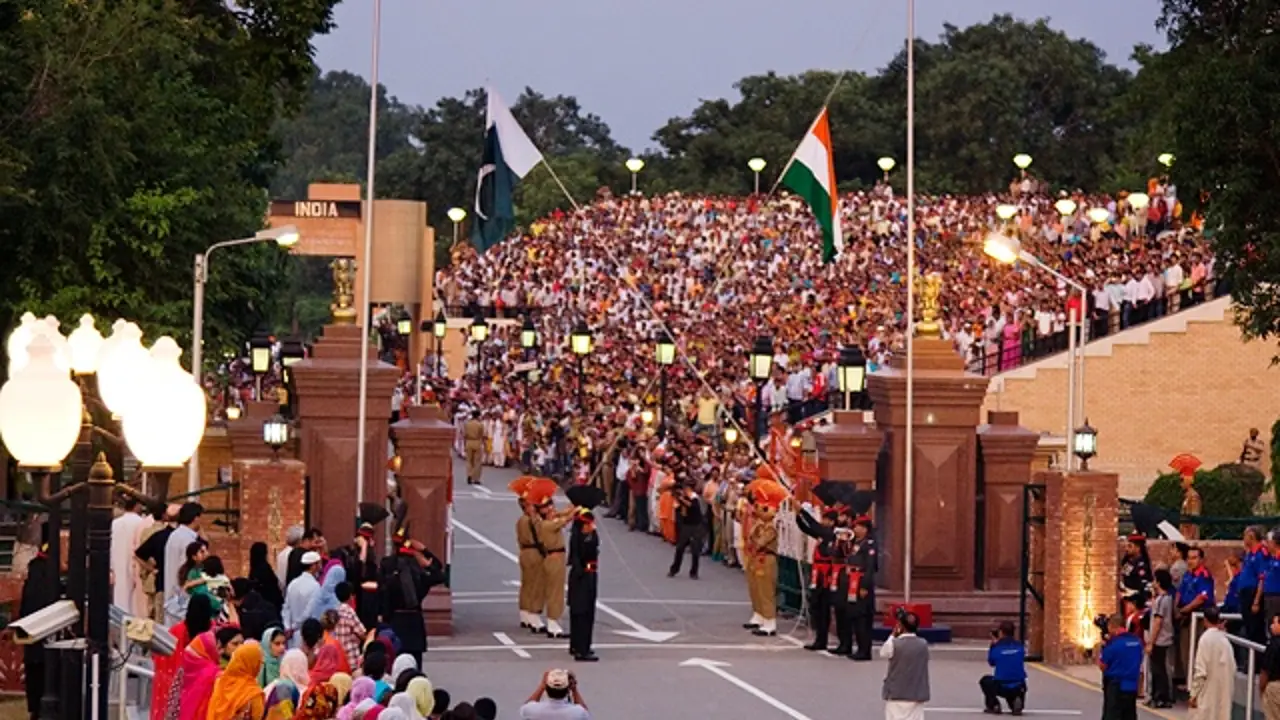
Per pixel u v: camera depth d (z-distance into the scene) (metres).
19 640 17.94
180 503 36.72
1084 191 121.25
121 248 46.78
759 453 51.09
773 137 129.38
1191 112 46.47
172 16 47.72
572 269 88.81
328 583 27.38
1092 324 65.31
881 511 40.81
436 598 39.16
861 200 93.50
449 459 39.47
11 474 45.47
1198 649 29.86
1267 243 46.75
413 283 54.59
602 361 73.75
